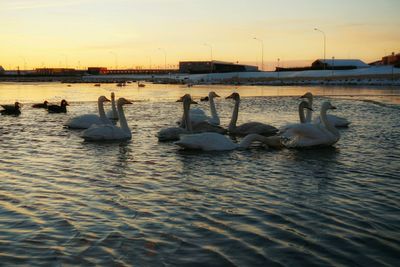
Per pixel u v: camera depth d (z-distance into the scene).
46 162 12.52
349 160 12.58
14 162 12.54
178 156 13.27
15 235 7.02
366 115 25.77
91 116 20.47
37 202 8.69
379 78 105.50
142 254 6.34
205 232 7.11
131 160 12.73
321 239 6.80
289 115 26.75
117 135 16.59
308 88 75.00
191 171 11.30
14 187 9.81
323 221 7.55
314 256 6.23
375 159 12.66
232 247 6.55
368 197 8.91
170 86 101.81
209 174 10.97
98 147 15.01
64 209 8.26
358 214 7.88
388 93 52.53
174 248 6.52
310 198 8.88
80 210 8.20
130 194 9.23
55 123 22.56
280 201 8.69
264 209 8.20
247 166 11.85
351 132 18.34
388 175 10.73
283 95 51.97
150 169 11.56
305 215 7.85
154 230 7.20
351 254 6.29
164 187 9.77
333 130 14.89
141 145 15.36
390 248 6.47
